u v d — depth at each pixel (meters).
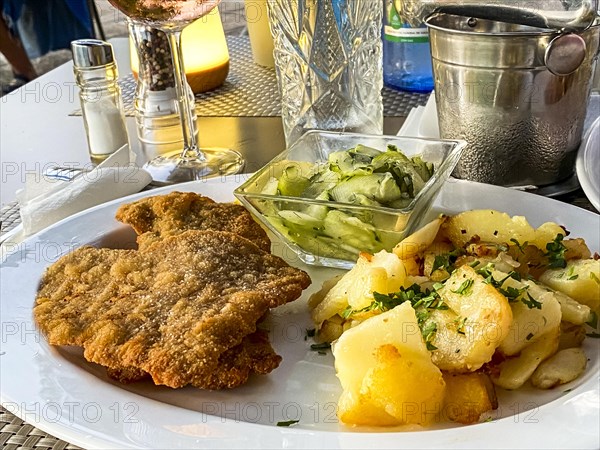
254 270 0.88
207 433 0.63
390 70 1.75
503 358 0.72
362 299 0.78
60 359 0.75
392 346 0.66
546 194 1.13
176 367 0.71
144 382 0.75
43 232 1.04
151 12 1.22
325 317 0.82
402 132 1.37
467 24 1.10
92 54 1.40
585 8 1.02
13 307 0.85
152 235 1.00
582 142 1.11
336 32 1.38
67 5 3.17
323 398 0.73
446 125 1.17
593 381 0.67
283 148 1.46
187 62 1.75
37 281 0.90
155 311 0.79
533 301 0.72
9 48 3.27
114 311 0.79
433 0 1.47
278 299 0.81
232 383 0.72
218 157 1.41
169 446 0.61
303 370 0.78
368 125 1.47
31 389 0.70
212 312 0.77
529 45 1.02
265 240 1.00
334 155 1.06
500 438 0.59
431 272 0.83
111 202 1.13
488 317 0.68
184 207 1.05
